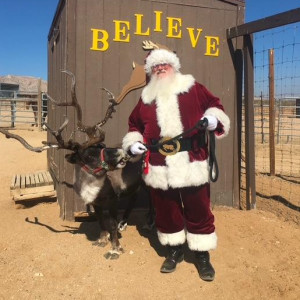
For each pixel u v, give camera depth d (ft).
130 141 13.46
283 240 16.35
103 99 18.33
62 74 19.58
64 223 18.43
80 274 13.76
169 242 13.74
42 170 30.42
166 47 18.75
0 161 33.88
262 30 17.65
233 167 20.25
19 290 12.90
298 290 12.85
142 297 12.50
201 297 12.53
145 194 19.34
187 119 12.77
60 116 20.84
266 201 22.22
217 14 19.36
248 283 13.25
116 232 15.06
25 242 16.31
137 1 18.34
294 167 34.06
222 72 19.69
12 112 61.98
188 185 12.71
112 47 18.22
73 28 17.71
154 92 13.02
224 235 16.69
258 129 57.62
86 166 14.11
